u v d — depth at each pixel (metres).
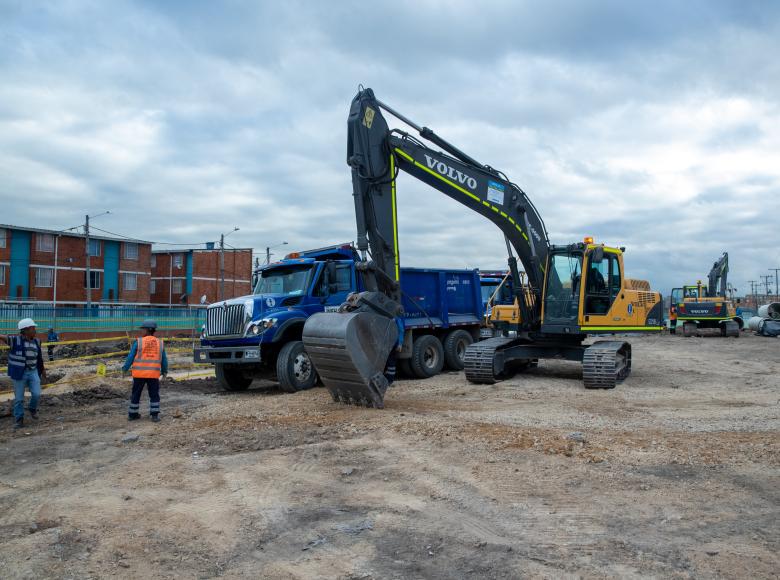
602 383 12.45
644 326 14.76
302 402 10.97
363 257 10.81
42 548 4.64
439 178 12.41
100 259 55.00
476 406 10.45
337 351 9.61
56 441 8.35
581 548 4.42
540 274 14.27
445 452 7.00
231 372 13.94
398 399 11.41
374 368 9.90
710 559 4.20
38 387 9.98
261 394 13.01
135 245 56.97
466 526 4.88
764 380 14.07
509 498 5.48
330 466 6.62
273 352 13.36
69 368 19.41
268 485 6.05
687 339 32.84
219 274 67.69
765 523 4.85
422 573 4.10
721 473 6.14
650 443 7.33
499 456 6.78
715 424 8.71
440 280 16.27
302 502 5.54
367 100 11.48
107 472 6.71
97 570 4.25
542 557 4.29
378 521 5.03
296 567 4.26
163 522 5.14
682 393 11.93
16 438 8.66
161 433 8.62
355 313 9.80
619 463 6.49
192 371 19.44
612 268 13.98
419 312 15.66
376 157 11.52
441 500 5.49
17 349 9.63
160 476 6.45
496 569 4.12
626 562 4.18
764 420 9.02
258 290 14.66
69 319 32.72
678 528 4.76
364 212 11.30
